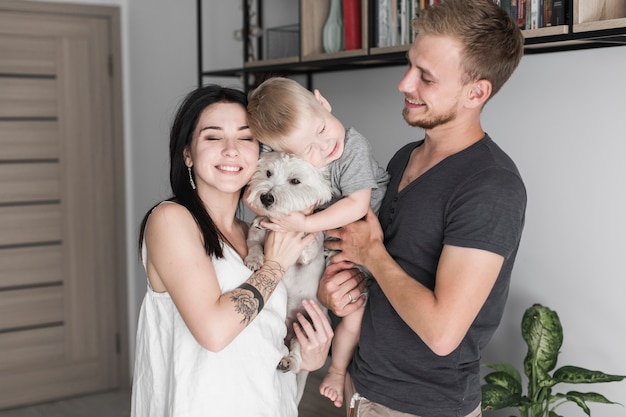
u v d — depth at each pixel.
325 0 3.06
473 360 1.76
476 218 1.57
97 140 4.35
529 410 2.64
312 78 3.51
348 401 2.00
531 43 2.24
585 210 2.51
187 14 3.99
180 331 1.77
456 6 1.62
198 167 1.75
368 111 3.22
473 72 1.62
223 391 1.75
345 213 1.73
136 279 4.49
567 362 2.62
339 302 1.84
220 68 3.93
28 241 4.19
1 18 4.01
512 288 2.77
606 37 2.07
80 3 4.23
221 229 1.87
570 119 2.52
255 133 1.76
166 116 4.10
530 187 2.68
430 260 1.68
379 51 2.70
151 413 1.86
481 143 1.67
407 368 1.75
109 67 4.36
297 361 1.90
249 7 3.43
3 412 4.14
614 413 2.49
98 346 4.44
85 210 4.34
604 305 2.49
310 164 1.75
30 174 4.16
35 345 4.25
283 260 1.78
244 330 1.78
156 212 1.74
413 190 1.71
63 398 4.35
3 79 4.05
